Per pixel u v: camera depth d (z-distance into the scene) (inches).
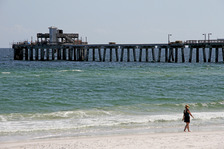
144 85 3078.2
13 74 3895.2
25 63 6210.6
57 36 6894.7
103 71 4296.3
